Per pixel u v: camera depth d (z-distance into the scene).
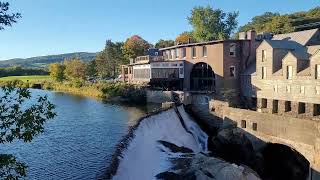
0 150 41.41
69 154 39.72
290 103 55.91
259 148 44.81
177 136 49.31
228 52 70.81
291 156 43.69
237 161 47.34
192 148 48.44
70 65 147.50
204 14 115.12
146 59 88.88
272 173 44.41
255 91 64.62
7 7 15.65
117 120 59.81
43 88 142.88
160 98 75.88
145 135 41.81
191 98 59.47
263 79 61.34
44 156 39.09
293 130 39.78
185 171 36.94
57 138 47.22
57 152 40.56
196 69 77.19
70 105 80.69
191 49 76.88
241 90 70.25
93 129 52.62
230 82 70.88
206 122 56.75
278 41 60.84
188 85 77.94
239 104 69.81
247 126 46.81
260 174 44.16
